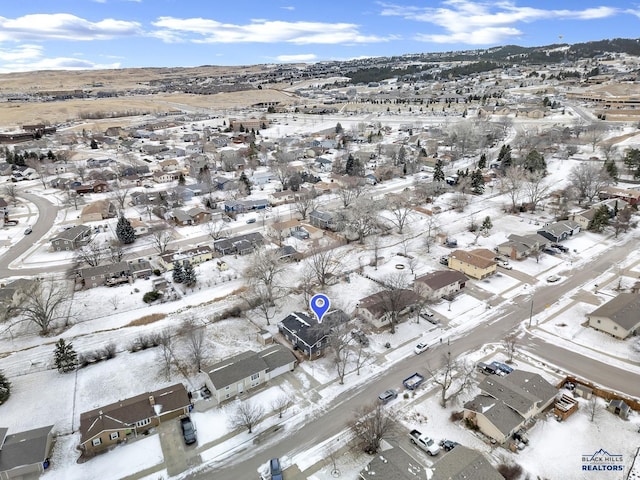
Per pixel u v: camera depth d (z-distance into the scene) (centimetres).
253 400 4603
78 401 4678
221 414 4422
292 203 11350
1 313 6059
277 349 5178
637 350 5206
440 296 6538
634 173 11906
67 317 6219
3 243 8912
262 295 6406
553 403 4375
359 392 4681
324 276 7019
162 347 5509
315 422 4294
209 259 8056
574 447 3866
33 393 4806
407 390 4675
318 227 9644
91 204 10725
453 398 4475
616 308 5669
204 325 5997
